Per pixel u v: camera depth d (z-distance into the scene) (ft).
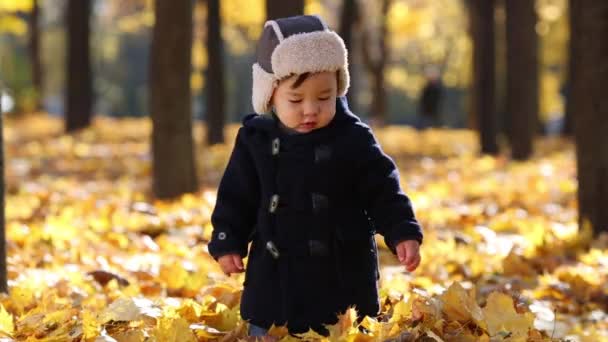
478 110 100.01
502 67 132.05
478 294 25.58
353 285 16.57
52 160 80.69
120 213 38.83
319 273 16.46
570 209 46.70
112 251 31.40
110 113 317.22
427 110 132.05
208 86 95.35
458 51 186.29
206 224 38.27
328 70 15.93
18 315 21.30
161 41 47.78
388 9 143.02
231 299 20.57
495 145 88.84
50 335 18.40
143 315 18.85
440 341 16.49
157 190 48.55
